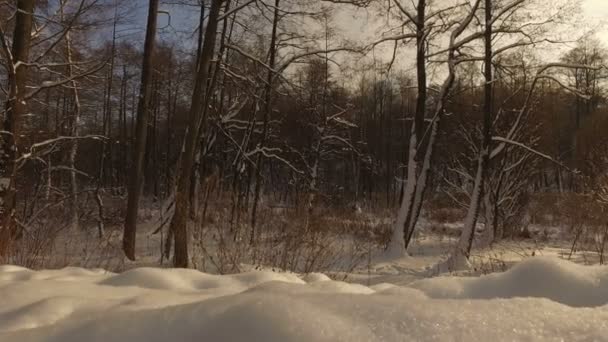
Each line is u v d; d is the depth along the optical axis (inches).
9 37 378.6
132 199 408.5
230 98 645.9
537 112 581.0
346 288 121.6
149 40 446.3
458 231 684.1
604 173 575.2
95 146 1002.1
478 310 68.5
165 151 1556.3
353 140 1470.2
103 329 74.3
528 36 467.5
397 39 505.0
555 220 721.0
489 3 461.7
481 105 628.1
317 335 61.7
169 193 514.3
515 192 619.8
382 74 539.2
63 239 404.8
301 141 993.5
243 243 317.4
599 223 450.9
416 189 492.7
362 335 61.8
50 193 465.4
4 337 76.7
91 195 658.2
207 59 345.1
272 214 356.8
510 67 496.7
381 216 662.5
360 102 1536.7
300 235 311.6
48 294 112.0
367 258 414.0
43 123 526.9
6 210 290.4
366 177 1524.4
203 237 335.3
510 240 579.5
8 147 300.8
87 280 138.0
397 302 71.6
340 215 501.7
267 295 74.9
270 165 932.6
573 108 1318.9
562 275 101.0
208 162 703.7
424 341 60.2
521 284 103.7
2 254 270.7
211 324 69.6
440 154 745.6
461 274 335.3
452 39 489.4
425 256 478.9
